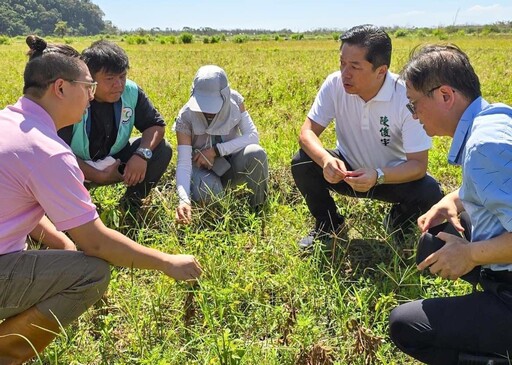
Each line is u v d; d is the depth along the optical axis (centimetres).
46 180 246
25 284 259
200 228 425
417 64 259
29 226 262
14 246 263
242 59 2592
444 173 545
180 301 327
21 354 271
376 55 365
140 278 359
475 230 256
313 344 285
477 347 251
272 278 343
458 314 252
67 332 300
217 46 5319
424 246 274
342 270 377
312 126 414
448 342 254
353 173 372
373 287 350
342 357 286
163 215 438
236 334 304
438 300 260
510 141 228
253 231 414
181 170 431
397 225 423
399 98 382
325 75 1452
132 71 1689
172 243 382
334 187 419
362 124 399
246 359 276
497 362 248
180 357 285
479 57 2273
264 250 372
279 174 523
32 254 263
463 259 246
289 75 1459
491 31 7912
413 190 403
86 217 256
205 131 448
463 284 333
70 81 256
